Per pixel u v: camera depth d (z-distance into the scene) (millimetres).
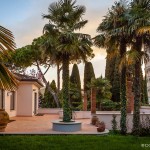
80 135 13727
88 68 39688
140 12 13633
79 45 15648
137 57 13258
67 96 15797
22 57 32812
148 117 15484
